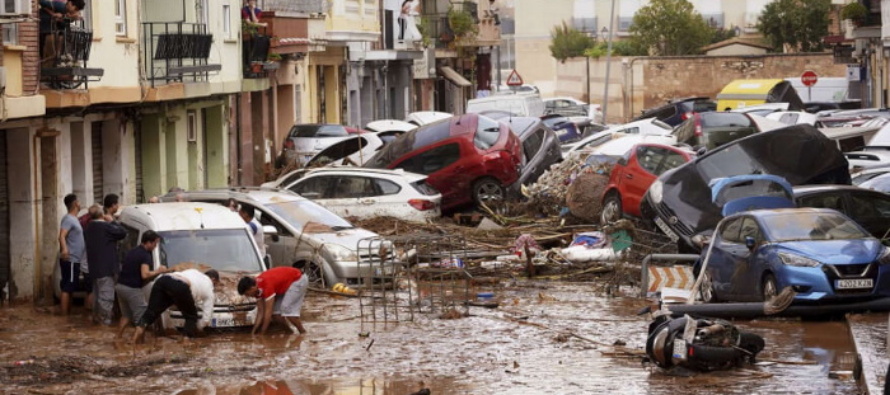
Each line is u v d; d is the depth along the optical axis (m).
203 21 39.41
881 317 22.52
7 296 28.62
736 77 111.12
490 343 21.81
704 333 18.72
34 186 28.77
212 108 44.47
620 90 117.69
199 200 30.30
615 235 29.92
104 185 34.59
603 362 19.91
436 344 21.80
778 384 17.78
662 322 19.36
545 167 41.47
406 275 28.53
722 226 25.02
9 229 28.69
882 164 37.41
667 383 18.16
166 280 22.58
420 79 84.12
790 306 22.66
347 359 20.55
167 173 38.97
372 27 67.50
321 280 28.27
